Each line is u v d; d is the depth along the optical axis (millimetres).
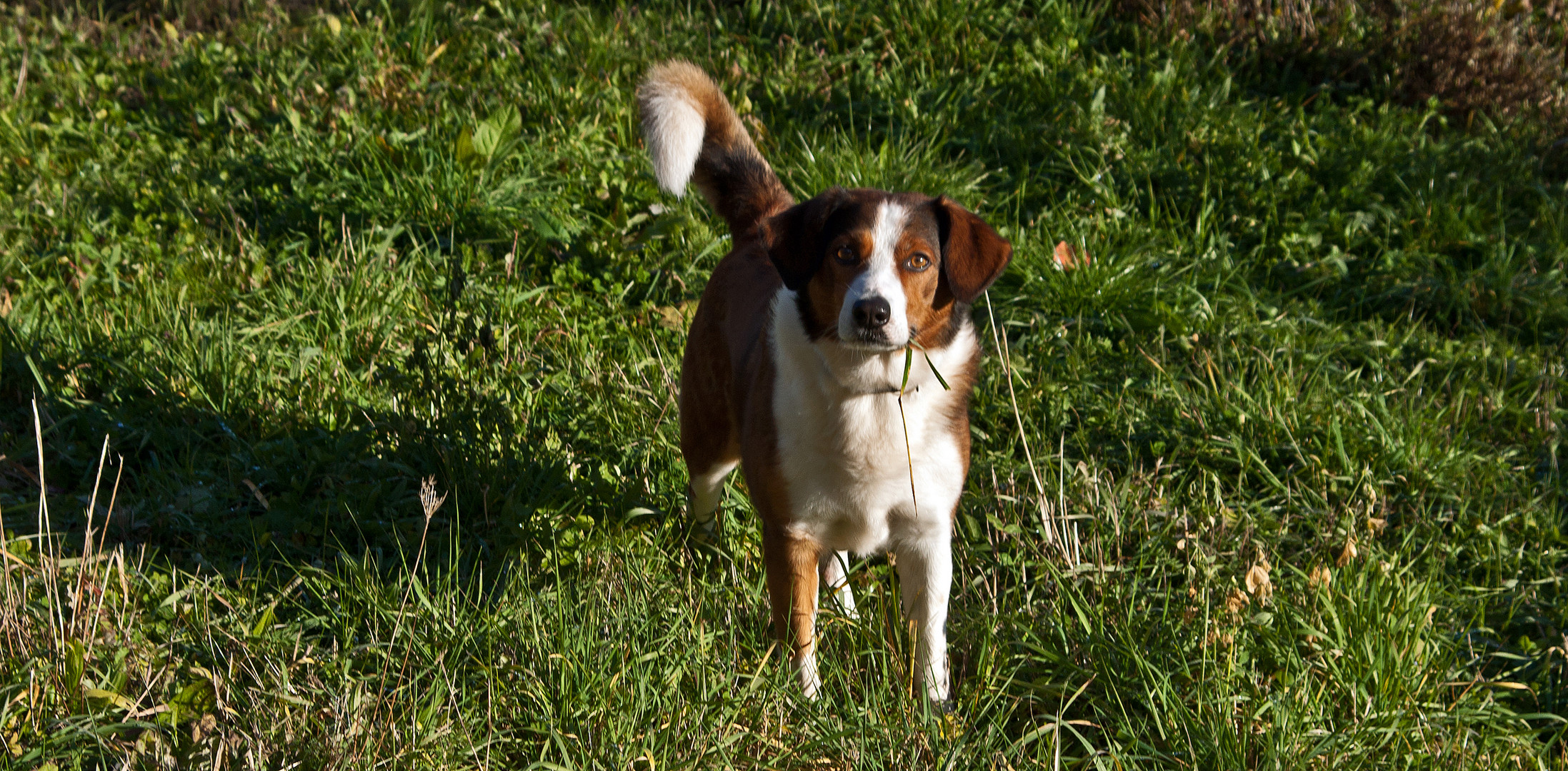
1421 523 5254
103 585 3840
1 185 6613
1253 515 5145
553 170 6988
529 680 3768
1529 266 7039
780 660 4086
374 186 6516
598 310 6039
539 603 4098
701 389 4656
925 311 3768
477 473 4723
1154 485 5238
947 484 3980
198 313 5703
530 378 5387
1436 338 6500
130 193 6609
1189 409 5625
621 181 6859
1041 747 3760
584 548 4504
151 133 7277
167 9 9156
